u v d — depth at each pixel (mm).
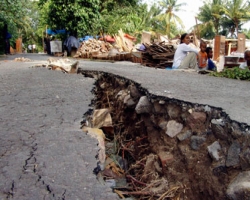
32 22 36906
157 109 3537
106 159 3688
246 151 2215
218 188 2332
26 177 1729
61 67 7172
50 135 2389
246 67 7172
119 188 3156
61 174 1772
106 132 4047
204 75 6629
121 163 3771
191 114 3006
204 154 2652
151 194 2869
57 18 18312
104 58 13672
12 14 17766
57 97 3801
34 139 2297
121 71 6375
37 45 46188
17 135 2381
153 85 4328
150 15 35656
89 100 3660
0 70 7285
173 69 7820
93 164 1901
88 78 5586
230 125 2490
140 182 3148
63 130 2512
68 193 1590
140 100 3781
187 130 2982
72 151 2082
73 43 18062
